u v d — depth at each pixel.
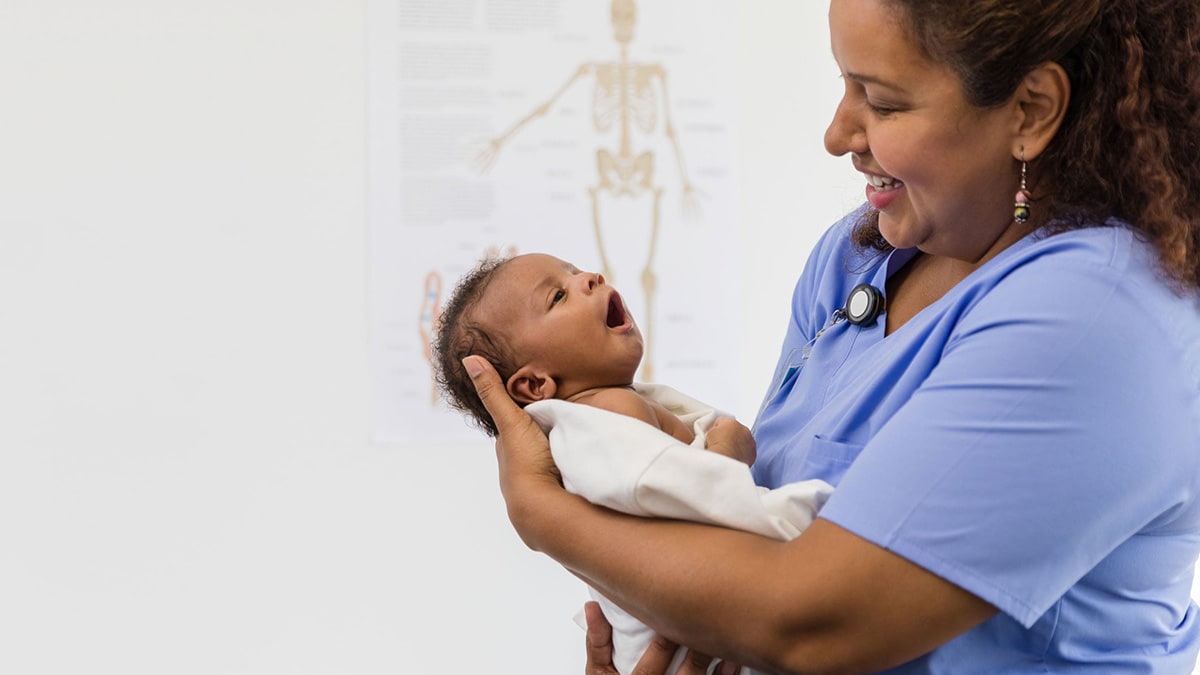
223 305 2.12
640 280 2.27
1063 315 0.70
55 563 2.08
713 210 2.29
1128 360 0.70
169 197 2.09
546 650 2.28
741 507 0.79
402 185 2.16
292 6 2.11
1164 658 0.83
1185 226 0.73
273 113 2.12
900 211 0.83
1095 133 0.75
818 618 0.71
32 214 2.05
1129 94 0.74
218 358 2.12
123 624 2.11
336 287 2.15
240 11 2.10
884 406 0.83
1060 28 0.71
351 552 2.19
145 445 2.11
